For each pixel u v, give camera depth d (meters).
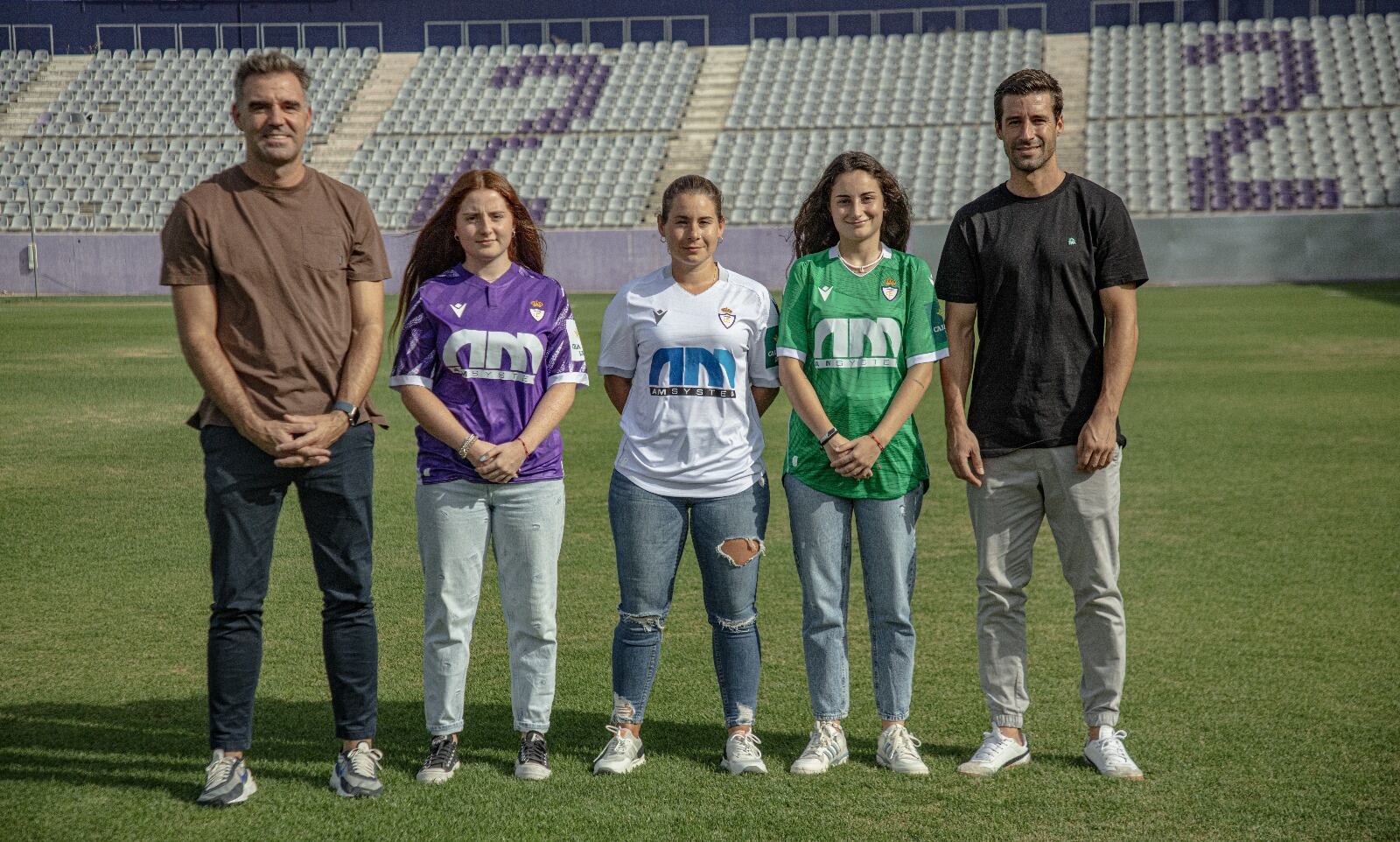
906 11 31.17
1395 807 2.94
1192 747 3.32
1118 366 3.20
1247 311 18.67
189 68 31.70
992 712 3.29
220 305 3.03
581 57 31.77
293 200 3.06
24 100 31.09
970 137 28.00
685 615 4.71
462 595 3.19
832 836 2.81
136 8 33.53
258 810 2.96
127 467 7.55
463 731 3.53
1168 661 4.03
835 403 3.26
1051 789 3.07
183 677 3.93
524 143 29.41
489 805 2.99
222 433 3.02
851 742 3.44
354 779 3.04
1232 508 6.34
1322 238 23.83
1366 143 25.70
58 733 3.46
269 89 2.94
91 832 2.83
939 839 2.79
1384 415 9.37
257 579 3.06
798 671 4.04
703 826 2.87
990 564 3.30
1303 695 3.70
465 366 3.16
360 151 29.50
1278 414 9.50
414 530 6.04
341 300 3.12
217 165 29.11
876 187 3.24
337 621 3.10
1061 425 3.23
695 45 33.12
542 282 3.31
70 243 26.23
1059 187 3.24
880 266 3.29
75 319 19.30
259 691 3.83
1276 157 25.72
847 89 29.86
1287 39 28.75
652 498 3.24
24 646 4.22
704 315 3.25
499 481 3.13
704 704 3.76
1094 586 3.24
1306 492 6.70
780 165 27.86
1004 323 3.24
